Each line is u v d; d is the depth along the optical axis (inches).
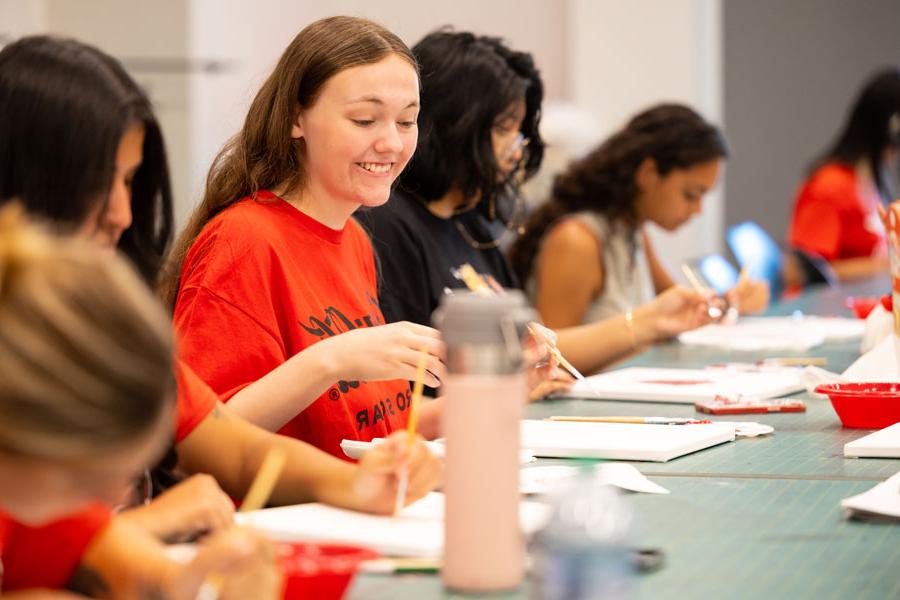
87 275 35.1
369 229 105.0
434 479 58.9
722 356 130.6
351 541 53.1
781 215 356.2
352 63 79.3
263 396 71.2
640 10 275.1
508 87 108.3
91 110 54.0
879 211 97.8
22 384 33.6
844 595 47.3
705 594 47.4
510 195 120.5
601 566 37.8
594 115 277.7
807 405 96.6
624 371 114.2
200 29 256.7
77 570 48.9
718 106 295.7
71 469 34.9
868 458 74.2
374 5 282.2
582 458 74.8
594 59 277.4
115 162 54.7
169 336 36.5
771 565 51.2
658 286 171.3
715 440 79.2
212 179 82.7
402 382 88.1
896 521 58.3
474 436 46.1
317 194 82.0
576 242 139.0
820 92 352.2
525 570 49.1
